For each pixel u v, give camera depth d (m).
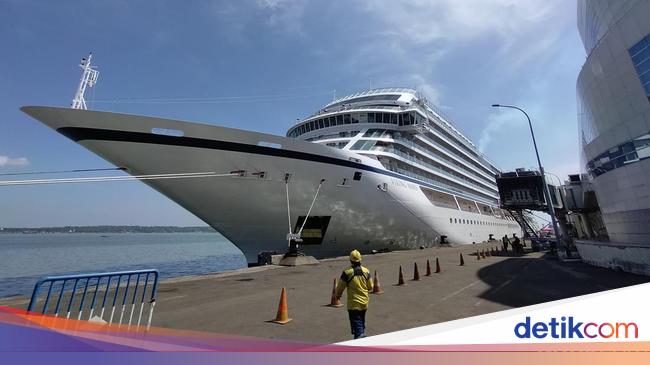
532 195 32.91
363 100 35.69
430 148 34.09
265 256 18.98
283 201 18.14
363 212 21.86
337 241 22.00
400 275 12.20
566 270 15.55
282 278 13.59
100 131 13.99
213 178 16.16
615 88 13.80
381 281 13.05
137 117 14.24
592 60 15.23
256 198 17.45
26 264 40.25
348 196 20.55
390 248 26.62
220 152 15.84
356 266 5.52
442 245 31.98
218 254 60.69
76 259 47.88
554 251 23.75
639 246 12.60
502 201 34.62
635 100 12.79
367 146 25.91
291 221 19.12
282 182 17.73
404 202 25.11
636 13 12.26
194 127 15.14
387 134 27.77
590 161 17.44
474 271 15.80
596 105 15.55
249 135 16.28
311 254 21.73
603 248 15.48
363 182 21.23
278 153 17.25
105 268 34.97
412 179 27.19
